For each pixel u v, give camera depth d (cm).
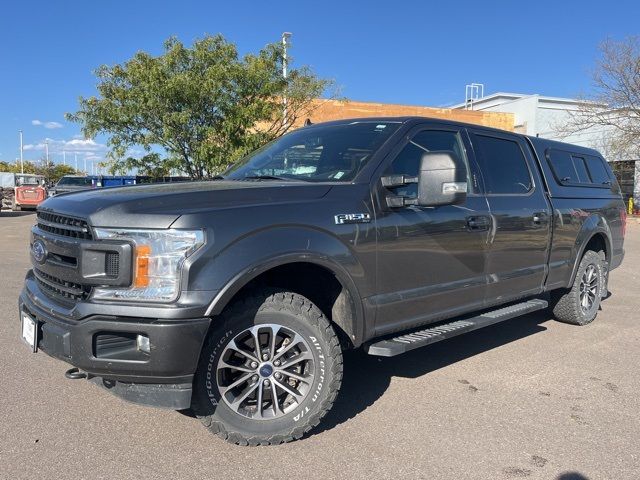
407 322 387
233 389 320
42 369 443
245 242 297
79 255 289
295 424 325
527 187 512
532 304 514
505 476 300
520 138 530
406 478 296
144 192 318
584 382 443
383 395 409
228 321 305
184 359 281
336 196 345
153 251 281
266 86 1650
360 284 348
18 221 2116
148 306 278
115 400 388
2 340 513
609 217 642
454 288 415
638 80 2502
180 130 1608
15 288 751
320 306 370
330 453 321
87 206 301
